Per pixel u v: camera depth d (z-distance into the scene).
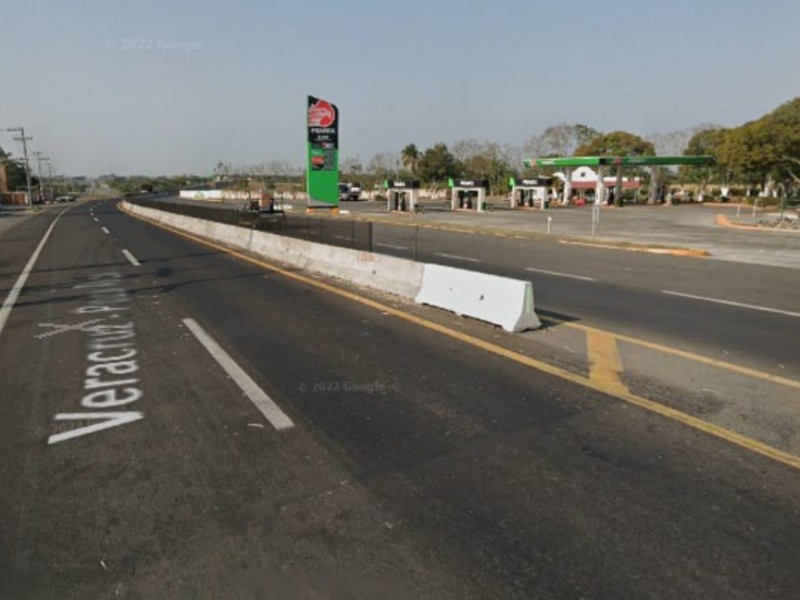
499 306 8.35
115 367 6.43
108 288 11.62
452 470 4.06
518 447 4.41
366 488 3.82
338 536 3.30
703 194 80.25
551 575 2.96
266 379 5.99
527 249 20.81
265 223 19.52
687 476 3.96
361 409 5.17
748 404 5.28
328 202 47.75
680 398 5.43
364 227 15.23
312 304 9.96
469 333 7.93
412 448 4.40
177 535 3.31
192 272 13.91
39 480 3.94
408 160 99.62
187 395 5.54
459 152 97.38
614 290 11.88
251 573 2.98
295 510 3.57
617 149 86.44
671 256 18.67
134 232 27.41
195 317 8.92
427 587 2.88
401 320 8.73
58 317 8.99
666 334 7.98
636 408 5.18
